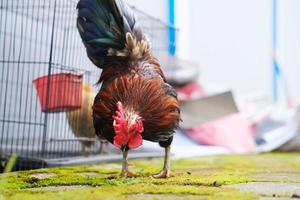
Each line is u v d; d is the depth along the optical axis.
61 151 5.56
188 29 10.31
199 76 10.32
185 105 8.28
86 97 5.34
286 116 9.12
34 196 2.88
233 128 8.31
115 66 3.93
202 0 10.91
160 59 8.05
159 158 6.17
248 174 4.35
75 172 4.37
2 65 5.89
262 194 3.03
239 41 11.66
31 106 5.81
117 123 3.29
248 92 11.62
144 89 3.61
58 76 4.91
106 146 5.90
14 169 5.04
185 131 8.12
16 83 5.97
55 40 5.66
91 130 5.38
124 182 3.55
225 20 11.45
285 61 12.45
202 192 3.07
